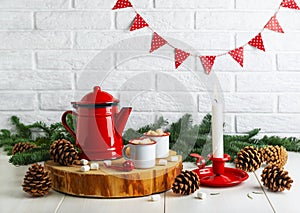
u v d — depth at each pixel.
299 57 1.84
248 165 1.44
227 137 1.72
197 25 1.83
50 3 1.84
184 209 1.15
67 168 1.29
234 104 1.86
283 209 1.15
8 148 1.73
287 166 1.54
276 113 1.86
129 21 1.83
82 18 1.84
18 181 1.40
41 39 1.85
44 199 1.24
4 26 1.84
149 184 1.25
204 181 1.32
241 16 1.83
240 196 1.25
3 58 1.86
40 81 1.87
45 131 1.82
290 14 1.82
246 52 1.84
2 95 1.88
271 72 1.84
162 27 1.83
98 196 1.24
